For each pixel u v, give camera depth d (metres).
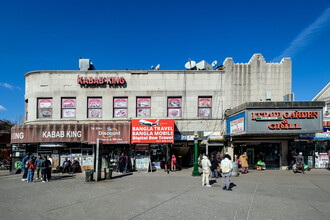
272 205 7.84
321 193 9.68
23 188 11.15
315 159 19.25
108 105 18.52
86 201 8.45
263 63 18.88
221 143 18.64
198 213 6.98
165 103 18.59
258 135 17.89
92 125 17.34
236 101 18.59
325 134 18.52
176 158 19.77
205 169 11.41
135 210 7.29
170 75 18.77
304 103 14.97
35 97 18.67
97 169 13.44
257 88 18.70
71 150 18.69
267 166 18.66
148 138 17.30
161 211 7.18
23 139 17.42
